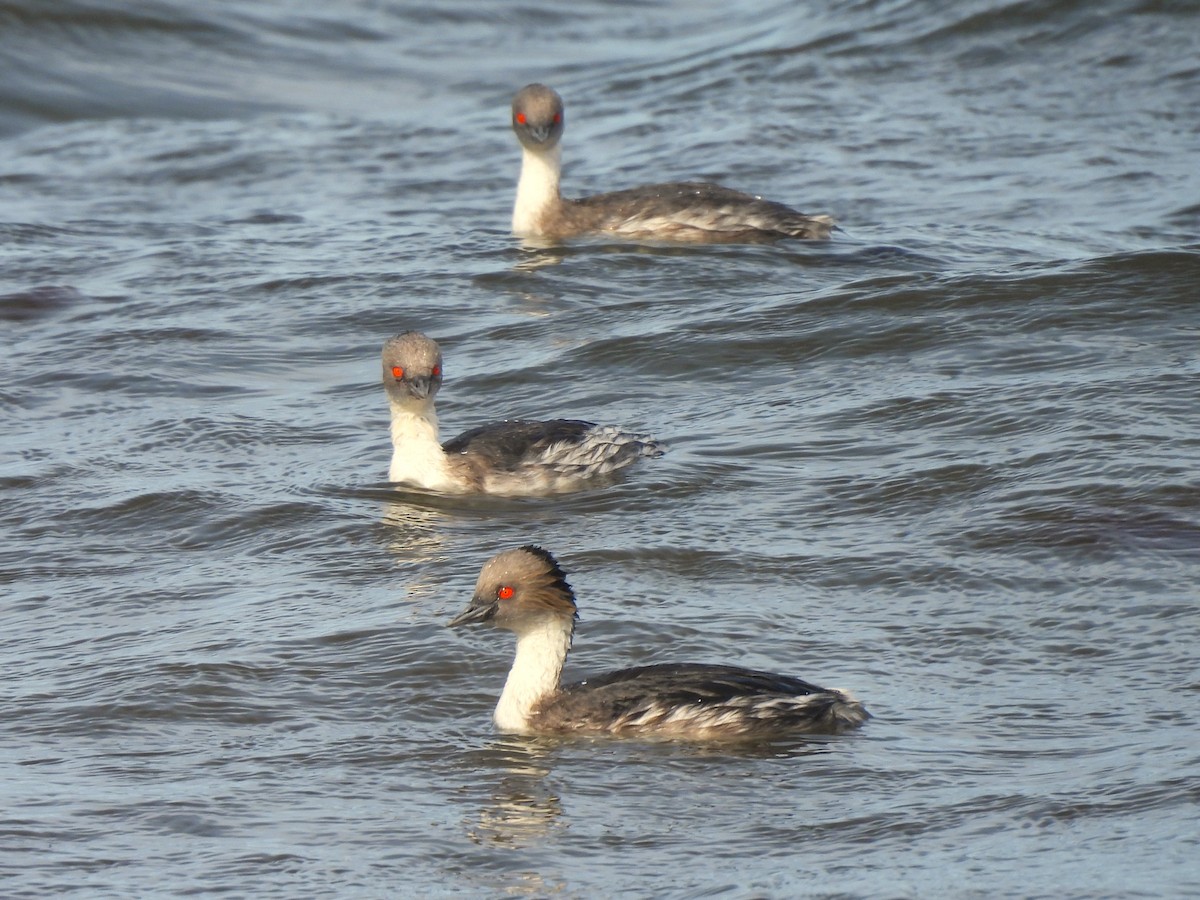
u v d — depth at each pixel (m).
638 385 21.00
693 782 11.95
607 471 18.20
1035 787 11.60
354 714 13.24
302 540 16.84
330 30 45.38
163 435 19.92
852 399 19.92
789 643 14.12
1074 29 37.16
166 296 25.16
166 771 12.38
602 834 11.32
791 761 12.17
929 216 27.69
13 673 14.12
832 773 11.97
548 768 12.25
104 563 16.55
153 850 11.27
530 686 12.96
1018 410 19.09
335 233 28.41
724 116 34.69
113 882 10.87
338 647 14.34
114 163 34.06
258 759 12.55
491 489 17.92
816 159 31.36
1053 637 14.07
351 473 18.61
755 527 16.70
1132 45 36.09
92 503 17.94
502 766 12.32
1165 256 23.38
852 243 26.19
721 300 23.70
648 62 41.06
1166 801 11.27
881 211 28.14
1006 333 21.62
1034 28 37.53
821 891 10.38
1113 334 21.34
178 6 44.72
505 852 11.12
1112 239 25.95
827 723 12.60
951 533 16.25
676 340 22.05
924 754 12.19
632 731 12.68
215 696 13.52
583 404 20.48
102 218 29.92
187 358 22.56
